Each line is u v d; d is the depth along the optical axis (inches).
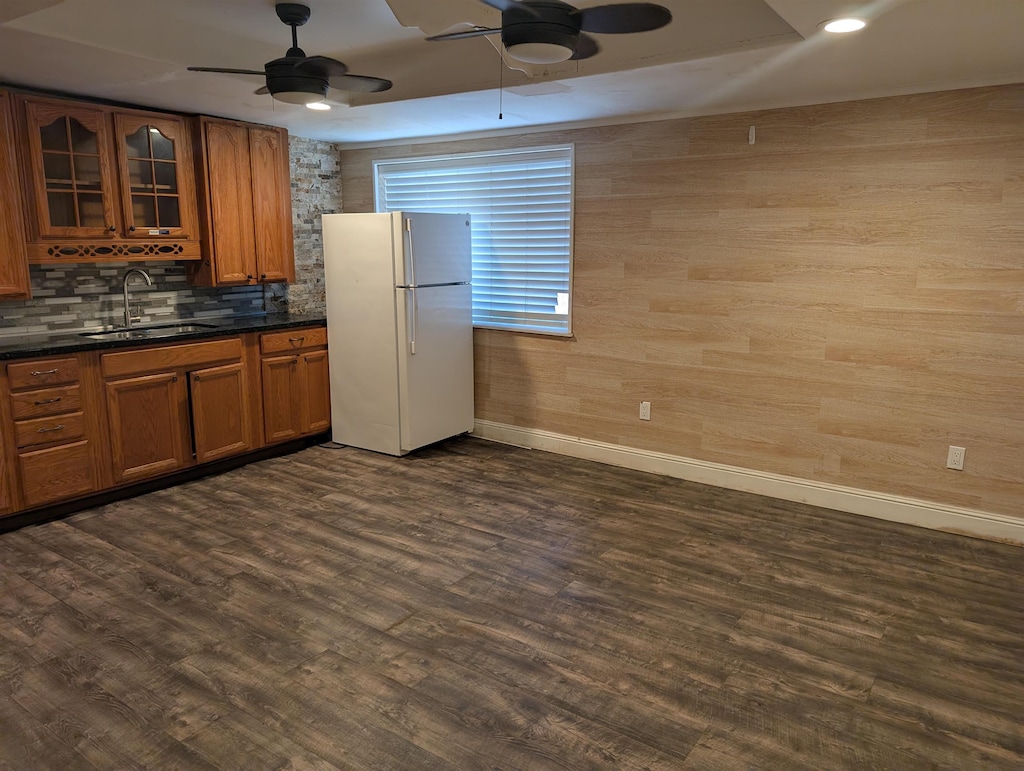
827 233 144.3
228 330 170.1
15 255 140.3
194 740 81.5
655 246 165.9
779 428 156.3
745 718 85.9
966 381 134.6
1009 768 78.3
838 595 115.3
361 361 187.5
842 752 80.4
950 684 92.8
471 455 189.0
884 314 140.7
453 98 144.6
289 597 114.0
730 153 152.8
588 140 171.8
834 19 90.7
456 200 201.3
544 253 186.1
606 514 148.9
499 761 78.5
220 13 115.9
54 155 146.3
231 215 179.8
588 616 108.9
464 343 195.6
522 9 84.4
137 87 142.1
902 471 143.6
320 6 111.8
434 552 130.5
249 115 170.9
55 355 139.9
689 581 120.0
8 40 109.3
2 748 80.1
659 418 172.7
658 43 115.0
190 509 150.6
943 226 132.6
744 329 157.1
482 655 98.7
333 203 222.1
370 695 89.8
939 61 113.0
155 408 157.9
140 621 106.7
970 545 134.1
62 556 128.0
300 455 189.0
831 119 140.5
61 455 142.9
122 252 160.4
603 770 77.1
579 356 182.9
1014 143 124.6
